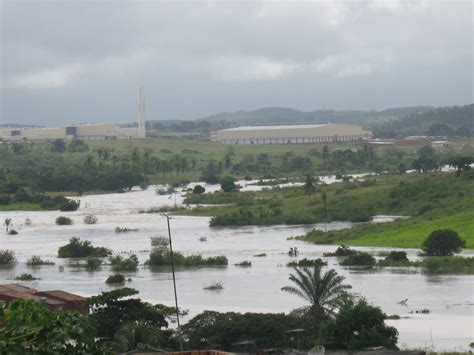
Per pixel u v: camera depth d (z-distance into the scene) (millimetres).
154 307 111562
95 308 112062
